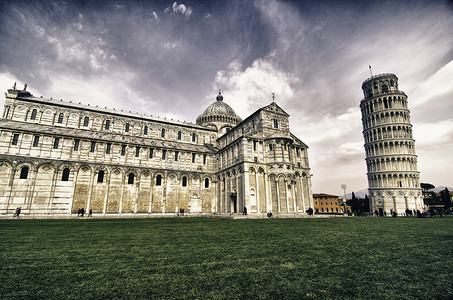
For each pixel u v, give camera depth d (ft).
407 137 279.28
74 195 168.04
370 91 314.55
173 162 211.20
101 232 72.95
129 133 228.63
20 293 25.04
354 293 25.55
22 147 159.74
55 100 210.38
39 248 47.32
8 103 186.80
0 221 111.24
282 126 205.77
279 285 27.58
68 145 173.47
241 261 37.42
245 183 174.09
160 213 193.57
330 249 46.26
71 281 28.60
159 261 37.45
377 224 100.53
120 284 27.63
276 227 87.86
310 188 209.36
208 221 123.44
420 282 29.01
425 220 127.54
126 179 187.21
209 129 270.05
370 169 294.05
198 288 26.55
